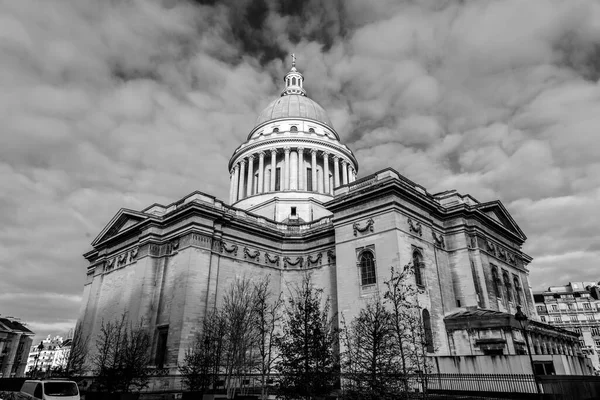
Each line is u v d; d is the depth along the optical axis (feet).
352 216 165.07
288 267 198.29
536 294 421.18
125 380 126.21
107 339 156.87
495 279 179.73
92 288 208.54
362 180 170.91
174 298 159.33
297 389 80.69
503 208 200.95
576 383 104.63
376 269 150.10
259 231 191.52
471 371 120.47
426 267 155.74
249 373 151.64
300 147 257.14
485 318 143.02
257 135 281.13
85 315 206.18
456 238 174.29
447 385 115.03
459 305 164.35
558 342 172.35
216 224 174.40
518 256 211.82
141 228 184.96
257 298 161.27
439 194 188.55
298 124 277.64
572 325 395.34
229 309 156.15
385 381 81.10
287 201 239.71
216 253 170.40
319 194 248.73
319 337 84.94
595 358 369.30
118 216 201.98
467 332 145.28
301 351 83.97
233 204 260.83
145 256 173.06
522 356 116.78
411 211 159.63
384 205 154.81
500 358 118.62
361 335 103.96
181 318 151.43
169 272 169.07
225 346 144.87
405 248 149.07
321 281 187.32
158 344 159.63
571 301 406.21
